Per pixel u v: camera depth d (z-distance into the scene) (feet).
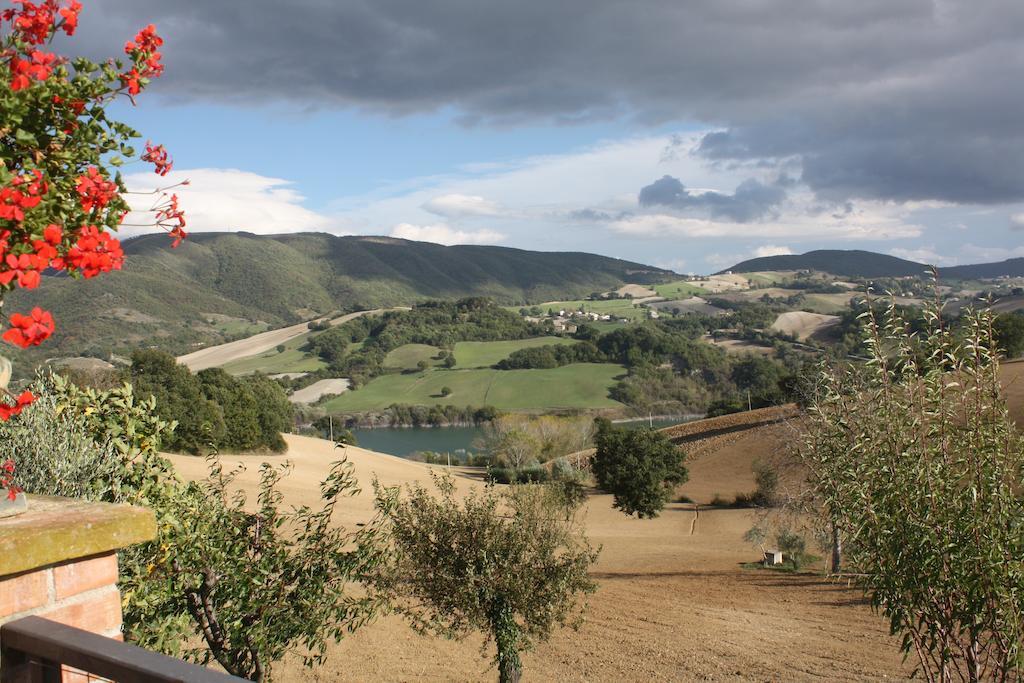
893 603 20.25
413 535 40.04
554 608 41.47
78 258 8.43
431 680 44.52
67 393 16.96
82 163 9.14
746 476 183.83
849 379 21.95
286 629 19.44
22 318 7.70
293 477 148.66
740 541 123.03
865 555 20.92
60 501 8.02
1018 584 17.95
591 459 153.07
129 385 17.72
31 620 6.15
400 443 344.49
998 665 18.80
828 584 81.20
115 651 5.46
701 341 529.86
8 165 8.68
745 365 410.31
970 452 19.15
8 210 7.47
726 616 66.18
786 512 88.02
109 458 16.08
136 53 9.29
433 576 39.91
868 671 47.52
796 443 62.28
